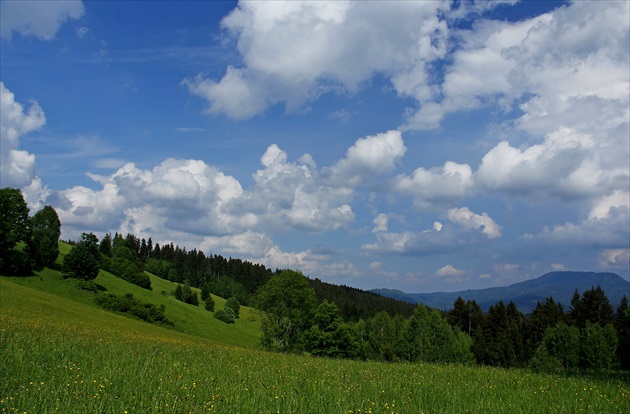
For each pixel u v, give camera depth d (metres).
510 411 10.57
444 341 82.19
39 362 14.67
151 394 10.91
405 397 11.76
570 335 77.38
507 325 97.81
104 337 30.78
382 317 104.69
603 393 13.70
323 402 10.75
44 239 87.50
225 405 10.16
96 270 91.12
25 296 58.56
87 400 9.90
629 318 57.06
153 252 187.75
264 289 72.75
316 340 70.31
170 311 94.62
